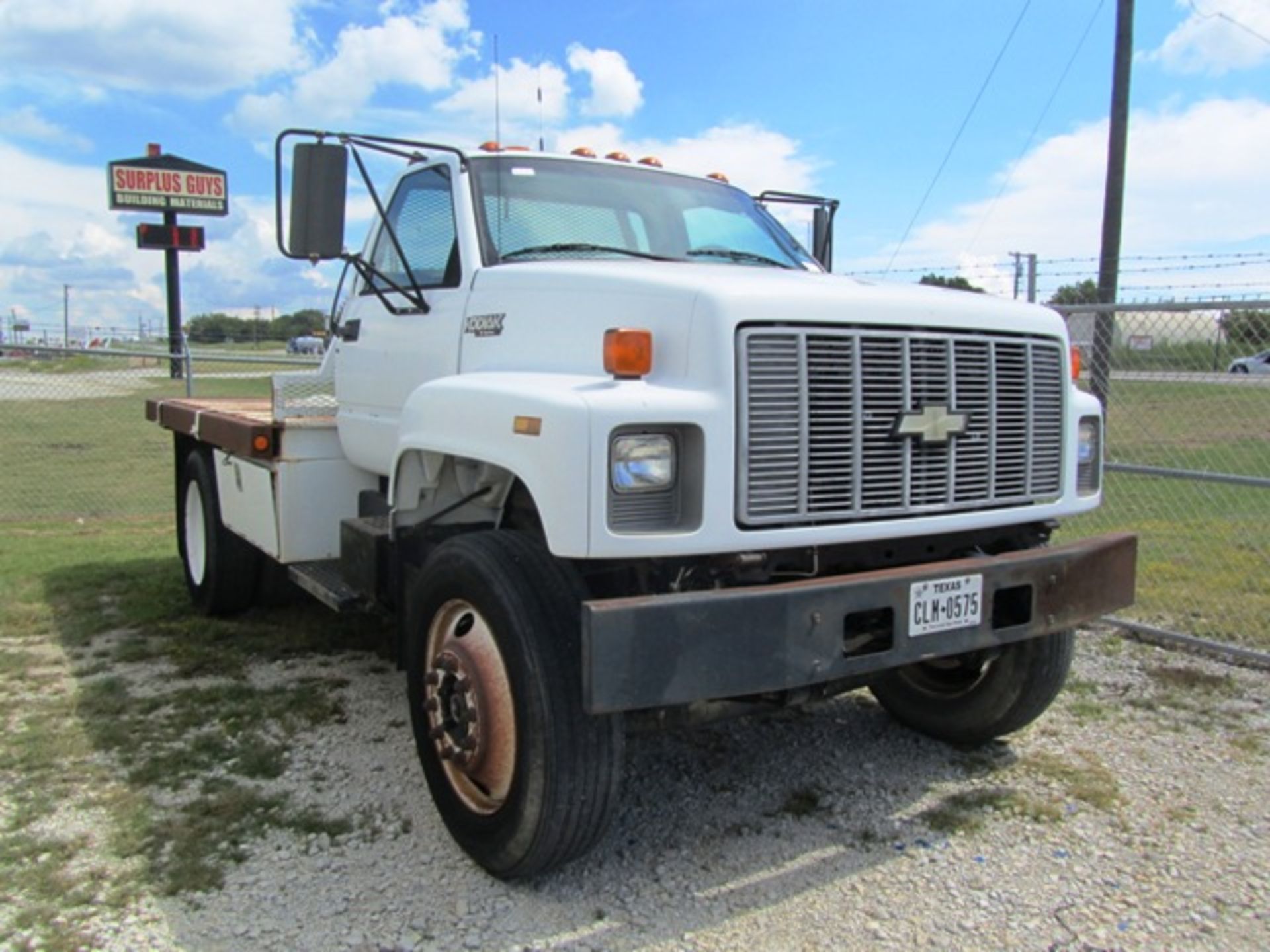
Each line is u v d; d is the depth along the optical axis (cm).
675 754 425
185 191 3194
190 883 316
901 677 448
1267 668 530
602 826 303
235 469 556
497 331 371
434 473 366
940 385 329
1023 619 343
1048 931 298
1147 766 412
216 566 593
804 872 330
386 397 445
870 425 313
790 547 303
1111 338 668
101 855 334
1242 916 305
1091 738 442
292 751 420
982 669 422
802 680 290
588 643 264
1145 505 964
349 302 496
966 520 338
